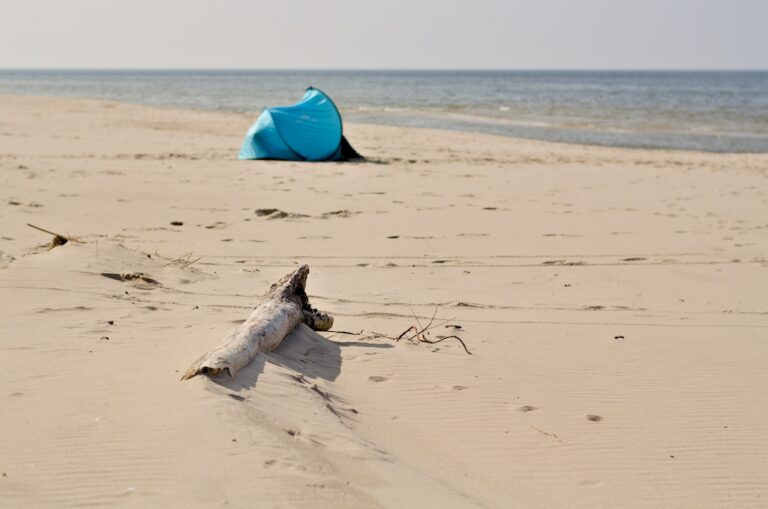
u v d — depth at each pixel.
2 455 4.34
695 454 5.41
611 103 63.09
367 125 34.56
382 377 6.51
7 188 15.26
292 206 15.05
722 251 12.27
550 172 21.09
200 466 4.17
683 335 8.05
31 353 6.12
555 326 8.23
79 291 8.09
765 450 5.50
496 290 9.76
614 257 11.75
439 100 65.75
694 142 32.16
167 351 6.19
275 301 6.96
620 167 22.56
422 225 13.68
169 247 11.33
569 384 6.58
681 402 6.28
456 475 4.96
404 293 9.43
